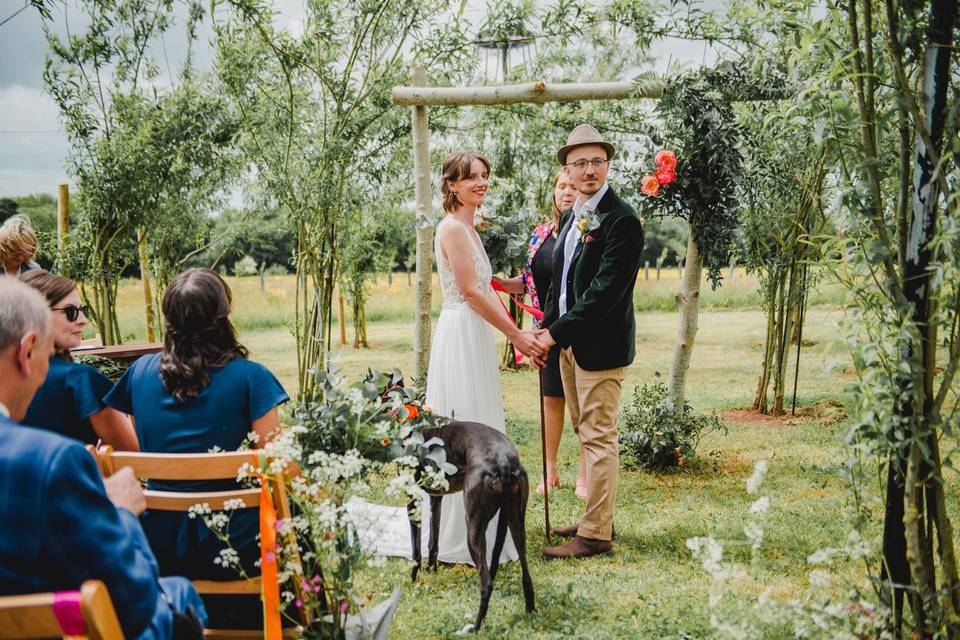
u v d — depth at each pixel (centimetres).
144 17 662
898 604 241
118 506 181
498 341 1437
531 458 616
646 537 427
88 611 128
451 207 395
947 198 215
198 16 683
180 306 234
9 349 155
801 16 247
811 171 609
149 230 746
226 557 211
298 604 223
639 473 567
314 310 709
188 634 185
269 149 661
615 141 670
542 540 429
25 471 140
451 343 393
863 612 245
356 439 266
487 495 312
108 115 689
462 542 391
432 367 403
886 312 228
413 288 2391
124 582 147
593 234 394
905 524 227
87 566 143
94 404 247
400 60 643
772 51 357
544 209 936
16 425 147
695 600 337
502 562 394
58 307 274
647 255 3847
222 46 625
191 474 206
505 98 511
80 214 710
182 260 860
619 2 503
